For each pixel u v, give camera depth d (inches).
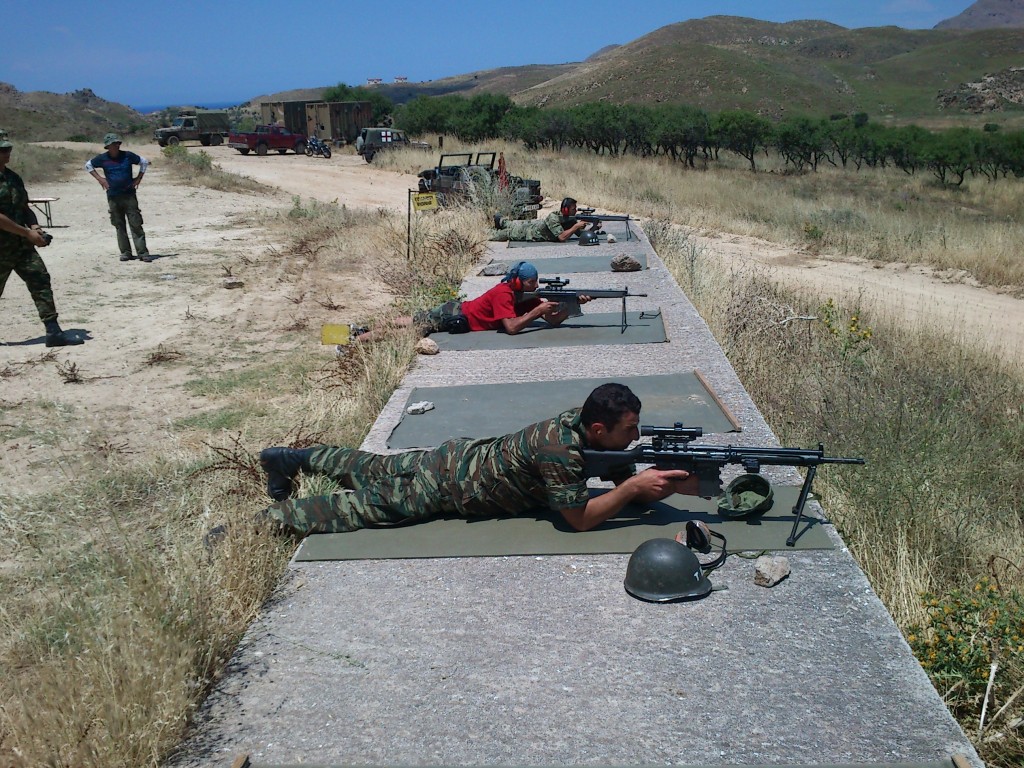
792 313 353.7
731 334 316.2
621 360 263.9
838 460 142.9
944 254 585.9
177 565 132.4
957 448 219.3
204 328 353.7
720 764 98.4
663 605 130.3
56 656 126.3
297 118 1631.4
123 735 100.4
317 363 305.1
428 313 312.7
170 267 479.2
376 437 204.5
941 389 270.5
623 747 101.5
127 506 188.5
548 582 137.6
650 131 1285.7
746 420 206.8
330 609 133.6
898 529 171.0
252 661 121.0
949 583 165.8
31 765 96.0
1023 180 1151.6
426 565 144.9
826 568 140.0
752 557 143.9
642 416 211.9
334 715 109.3
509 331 301.3
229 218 687.7
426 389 243.1
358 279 451.5
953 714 126.5
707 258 474.3
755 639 121.6
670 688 111.9
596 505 147.5
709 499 163.8
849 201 880.3
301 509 157.2
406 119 1582.2
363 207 789.2
